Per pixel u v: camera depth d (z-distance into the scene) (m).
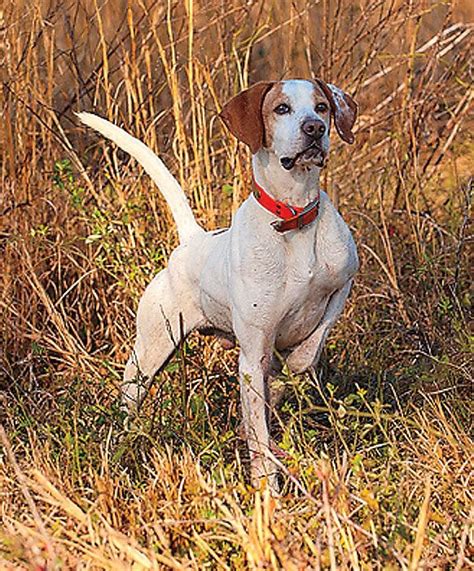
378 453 4.91
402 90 7.93
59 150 7.46
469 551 3.83
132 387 5.80
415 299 6.64
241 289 4.96
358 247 7.14
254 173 4.94
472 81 8.06
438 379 5.43
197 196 6.93
